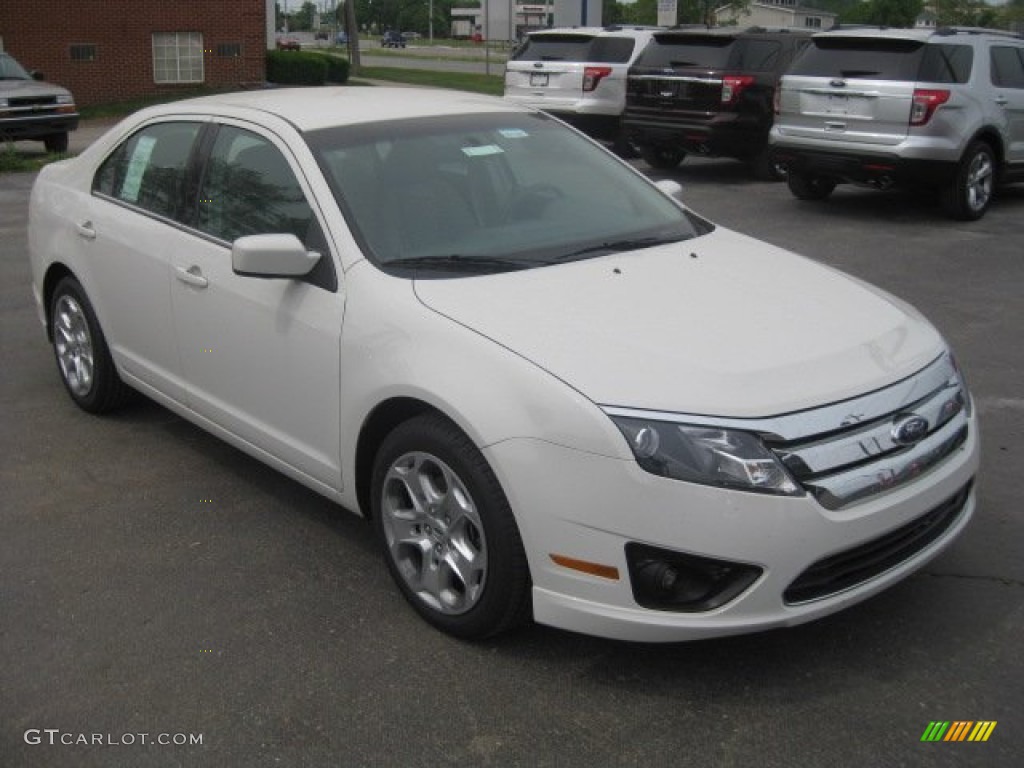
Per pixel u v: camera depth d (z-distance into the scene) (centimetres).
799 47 1409
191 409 477
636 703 323
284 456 421
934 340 371
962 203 1107
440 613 358
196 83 2891
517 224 420
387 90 509
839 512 308
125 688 335
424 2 13262
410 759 301
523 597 334
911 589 383
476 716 319
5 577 401
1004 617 366
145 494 473
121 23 2744
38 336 712
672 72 1395
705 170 1573
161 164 494
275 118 440
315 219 401
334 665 345
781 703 322
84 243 533
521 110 493
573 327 339
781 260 427
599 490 305
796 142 1155
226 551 421
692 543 300
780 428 305
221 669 344
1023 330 714
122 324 515
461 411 328
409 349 351
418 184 418
